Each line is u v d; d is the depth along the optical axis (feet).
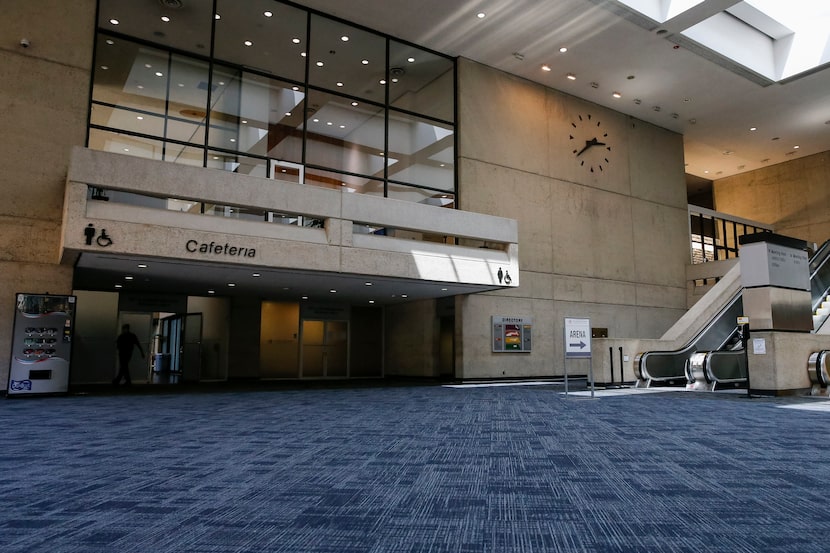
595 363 49.98
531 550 8.87
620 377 50.08
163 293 58.03
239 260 38.37
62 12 41.78
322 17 52.65
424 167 56.75
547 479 13.91
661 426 24.06
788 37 62.80
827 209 87.20
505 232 51.52
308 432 21.98
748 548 8.96
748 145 85.40
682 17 51.52
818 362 41.11
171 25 46.88
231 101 48.32
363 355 68.54
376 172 54.13
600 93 68.03
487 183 59.62
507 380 58.59
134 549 8.86
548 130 65.67
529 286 61.52
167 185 36.01
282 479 13.80
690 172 98.17
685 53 58.34
